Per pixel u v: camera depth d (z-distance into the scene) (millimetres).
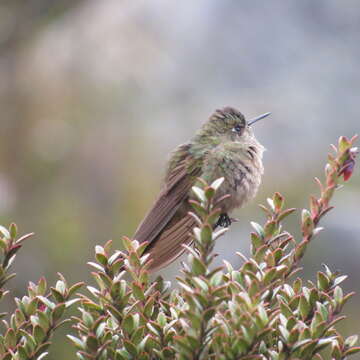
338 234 11820
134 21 14945
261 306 3096
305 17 14352
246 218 11953
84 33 15148
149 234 6516
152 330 3412
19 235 12859
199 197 3318
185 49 14398
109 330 3484
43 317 3443
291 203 12242
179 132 13758
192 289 3225
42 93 14773
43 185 13758
